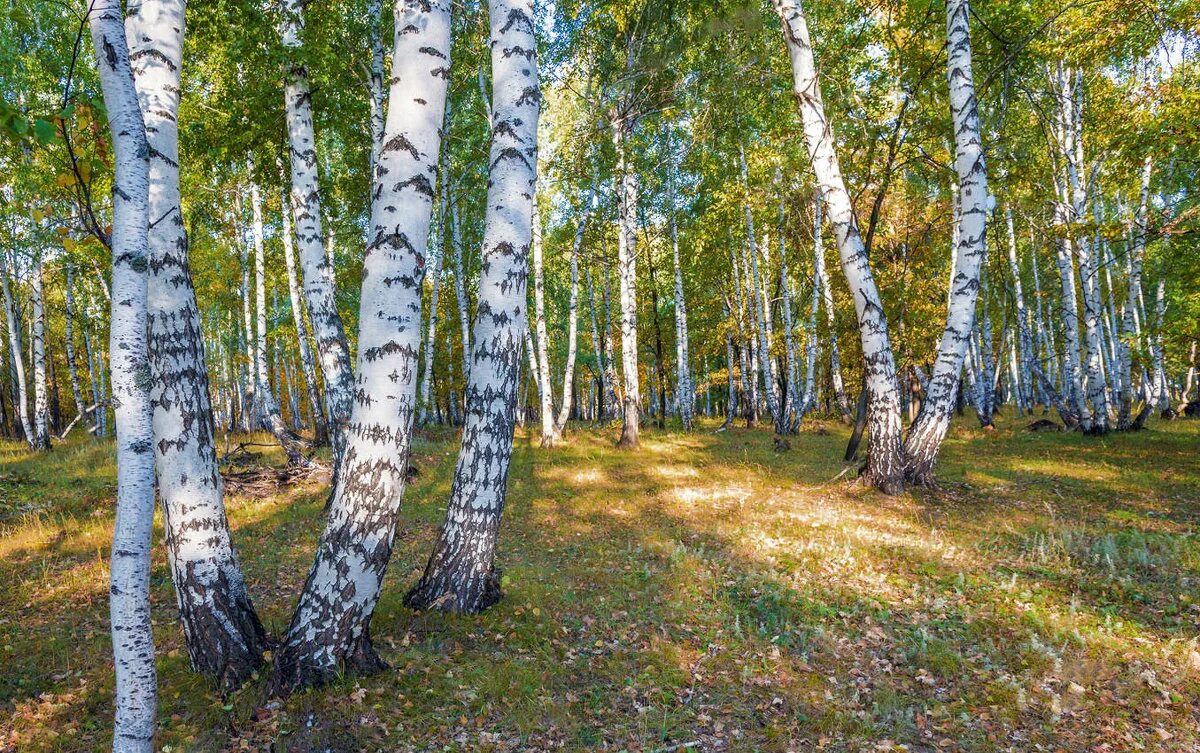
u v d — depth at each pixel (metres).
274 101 9.96
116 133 2.69
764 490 11.01
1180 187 16.66
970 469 12.36
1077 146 16.78
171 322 4.14
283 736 3.62
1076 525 8.23
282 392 40.47
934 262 21.12
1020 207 19.80
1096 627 5.21
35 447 16.59
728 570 6.68
